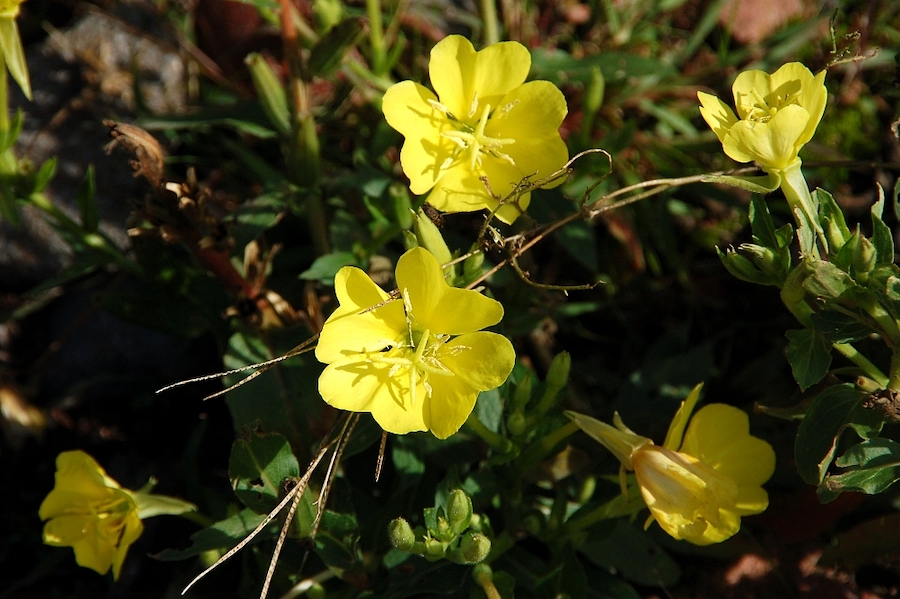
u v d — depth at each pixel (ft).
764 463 1.01
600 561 1.11
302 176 1.15
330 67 1.13
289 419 1.10
